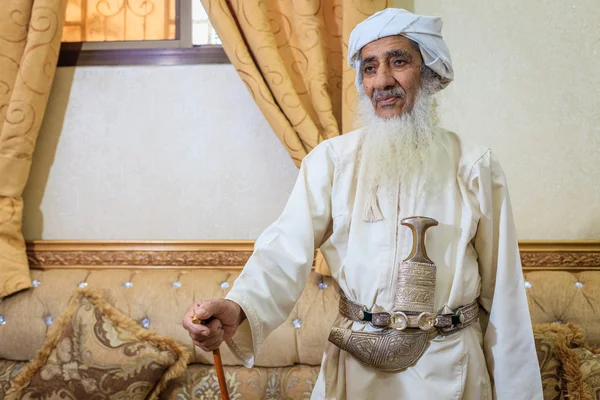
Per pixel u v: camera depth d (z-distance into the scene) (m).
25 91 2.47
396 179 1.40
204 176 2.63
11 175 2.47
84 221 2.66
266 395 2.20
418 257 1.31
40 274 2.48
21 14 2.53
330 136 2.41
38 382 2.13
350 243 1.39
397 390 1.33
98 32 2.83
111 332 2.20
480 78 2.54
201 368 2.26
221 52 2.62
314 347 2.23
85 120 2.66
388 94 1.43
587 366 2.04
